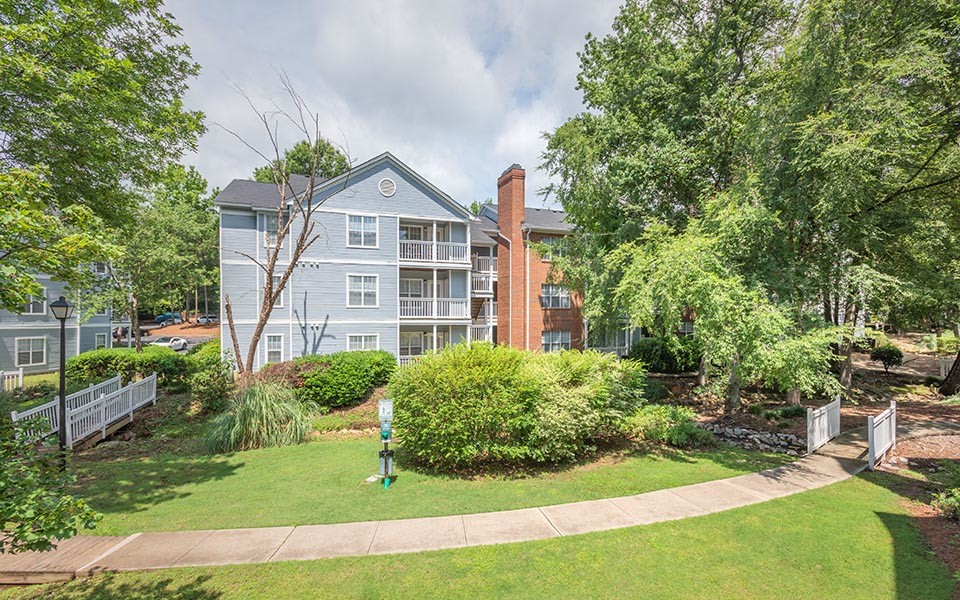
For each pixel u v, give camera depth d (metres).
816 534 5.06
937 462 7.58
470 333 22.33
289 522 5.39
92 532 5.10
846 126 8.02
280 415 10.26
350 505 5.93
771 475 7.18
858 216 9.71
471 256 23.88
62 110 7.07
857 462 7.84
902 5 9.54
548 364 8.39
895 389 15.77
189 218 30.69
